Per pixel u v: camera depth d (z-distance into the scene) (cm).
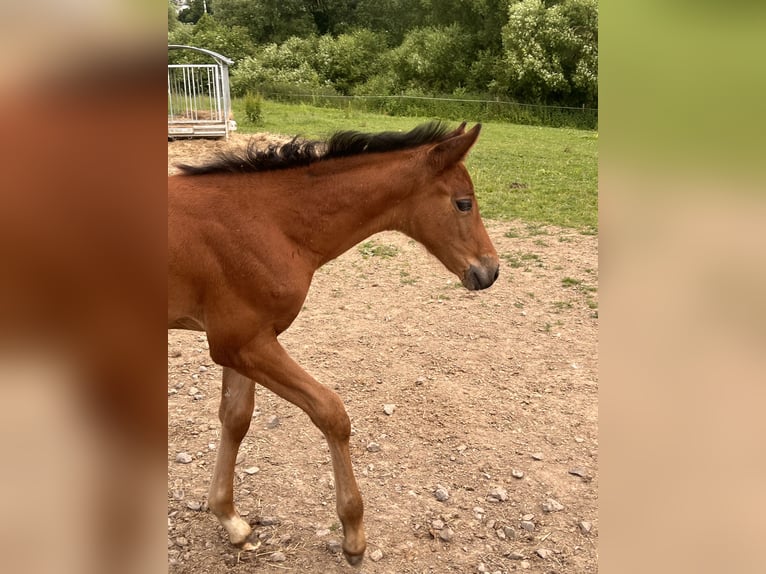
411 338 511
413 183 270
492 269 289
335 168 261
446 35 2931
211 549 285
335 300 593
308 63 2998
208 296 239
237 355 248
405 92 2792
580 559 284
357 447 364
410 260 711
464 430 383
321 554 284
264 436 372
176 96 1595
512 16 2528
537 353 488
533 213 898
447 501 320
